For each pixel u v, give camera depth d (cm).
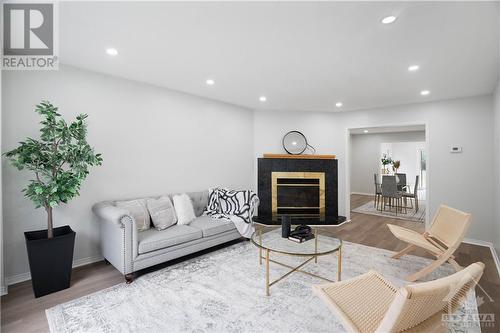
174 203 344
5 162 246
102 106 311
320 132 541
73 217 288
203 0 168
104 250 290
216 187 449
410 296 102
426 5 170
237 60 270
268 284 232
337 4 171
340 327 188
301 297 227
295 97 423
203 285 248
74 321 193
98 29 207
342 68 290
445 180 421
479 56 253
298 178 515
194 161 413
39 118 267
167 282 254
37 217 265
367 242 389
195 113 414
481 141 392
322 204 516
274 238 280
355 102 453
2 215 236
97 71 304
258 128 525
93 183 303
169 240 279
